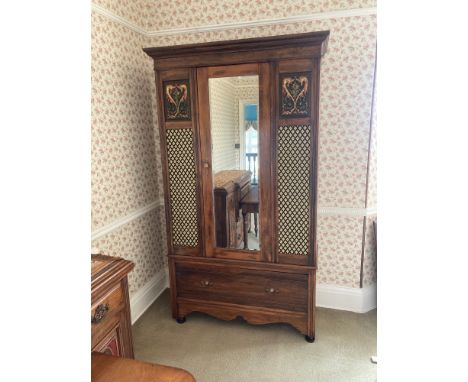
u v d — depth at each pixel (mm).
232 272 2045
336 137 2137
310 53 1676
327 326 2150
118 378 843
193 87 1868
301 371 1768
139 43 2246
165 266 2695
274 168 1831
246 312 2068
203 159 1938
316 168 1771
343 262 2287
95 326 1059
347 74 2045
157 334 2102
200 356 1896
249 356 1891
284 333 2092
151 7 2297
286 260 1923
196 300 2154
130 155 2170
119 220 2057
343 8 1979
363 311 2307
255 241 1965
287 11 2076
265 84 1762
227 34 2221
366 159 2107
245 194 1923
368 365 1803
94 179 1812
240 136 1865
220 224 2002
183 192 2039
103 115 1877
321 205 2250
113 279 1103
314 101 1713
